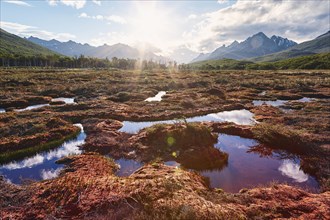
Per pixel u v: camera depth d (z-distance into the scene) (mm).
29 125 22250
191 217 7473
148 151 17016
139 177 11789
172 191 9781
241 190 11727
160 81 63375
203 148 16969
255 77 75812
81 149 18047
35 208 9648
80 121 25875
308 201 9898
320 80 59812
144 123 25750
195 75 86938
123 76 80312
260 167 14977
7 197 10664
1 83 50906
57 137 19875
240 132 21188
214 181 13164
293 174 14086
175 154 16359
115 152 17266
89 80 65812
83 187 10844
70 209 9289
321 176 13430
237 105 34062
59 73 84062
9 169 14656
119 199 9305
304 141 18250
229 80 65875
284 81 59719
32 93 43500
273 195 10484
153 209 8266
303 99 41156
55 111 29750
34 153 17219
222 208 8531
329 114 27859
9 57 138000
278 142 18500
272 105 35656
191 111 30109
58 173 13859
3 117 24688
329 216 8727
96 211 8844
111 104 33812
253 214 8812
